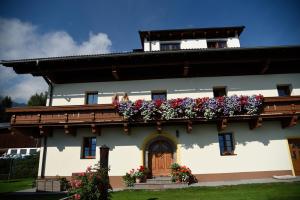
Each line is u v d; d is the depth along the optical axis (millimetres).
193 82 16016
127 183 13664
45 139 15211
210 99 14219
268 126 15062
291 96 14328
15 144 38188
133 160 14641
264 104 14414
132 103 14258
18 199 11164
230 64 16031
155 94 16234
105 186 7602
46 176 14625
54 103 16031
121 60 15352
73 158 14844
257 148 14688
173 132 15000
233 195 10414
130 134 15055
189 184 13492
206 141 14805
